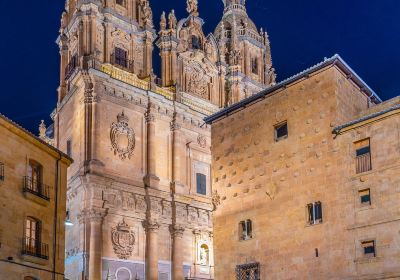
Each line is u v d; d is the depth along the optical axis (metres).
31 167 36.00
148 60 62.31
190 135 62.72
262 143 41.12
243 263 39.81
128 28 61.84
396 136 33.69
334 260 34.78
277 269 37.69
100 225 52.31
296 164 38.53
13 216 33.16
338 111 37.34
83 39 58.06
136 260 54.31
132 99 58.66
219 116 44.72
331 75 37.94
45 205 36.25
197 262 58.75
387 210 33.12
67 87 62.41
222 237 41.91
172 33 64.81
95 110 55.25
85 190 52.78
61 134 61.59
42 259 35.06
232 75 70.25
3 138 33.22
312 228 36.44
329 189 36.22
